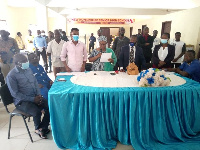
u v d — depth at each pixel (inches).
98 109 70.9
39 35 208.7
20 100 80.3
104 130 73.8
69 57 110.8
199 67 94.5
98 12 315.9
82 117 71.7
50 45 142.9
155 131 75.2
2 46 127.5
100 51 106.8
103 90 71.2
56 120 71.7
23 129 90.8
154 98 71.8
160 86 76.8
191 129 79.1
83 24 524.4
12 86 76.8
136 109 72.5
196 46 199.8
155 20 360.8
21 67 78.5
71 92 69.3
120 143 78.6
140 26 481.4
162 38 117.8
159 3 251.8
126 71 108.5
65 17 446.9
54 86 77.6
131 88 73.9
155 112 73.4
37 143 79.3
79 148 73.9
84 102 70.1
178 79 89.3
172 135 78.0
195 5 252.5
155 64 124.1
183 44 147.5
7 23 292.2
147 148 73.6
